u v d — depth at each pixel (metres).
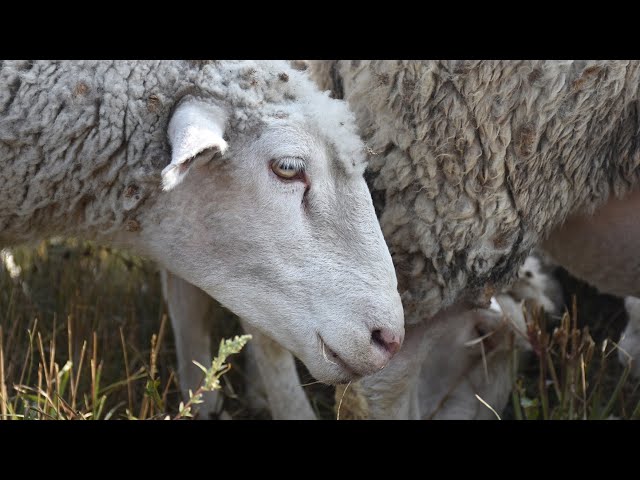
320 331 1.23
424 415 1.67
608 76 1.30
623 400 1.58
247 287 1.25
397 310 1.24
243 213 1.23
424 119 1.32
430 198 1.35
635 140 1.35
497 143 1.31
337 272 1.23
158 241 1.27
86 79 1.22
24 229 1.31
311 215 1.23
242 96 1.21
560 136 1.32
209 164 1.22
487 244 1.37
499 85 1.30
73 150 1.24
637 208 1.40
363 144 1.25
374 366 1.23
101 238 1.32
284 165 1.21
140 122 1.23
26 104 1.22
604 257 1.46
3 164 1.24
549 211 1.38
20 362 1.62
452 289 1.39
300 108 1.23
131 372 1.65
